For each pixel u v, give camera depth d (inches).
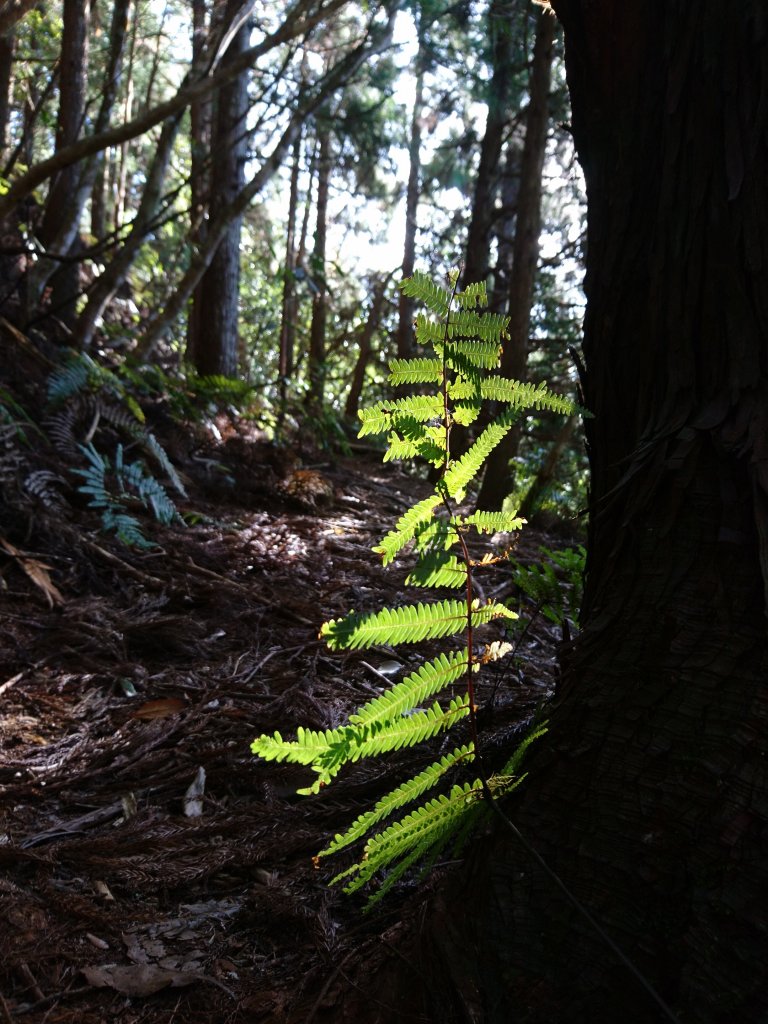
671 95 66.2
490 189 440.5
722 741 49.2
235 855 82.8
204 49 304.5
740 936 44.6
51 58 478.3
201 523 215.6
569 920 49.6
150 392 289.6
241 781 99.6
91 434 223.6
